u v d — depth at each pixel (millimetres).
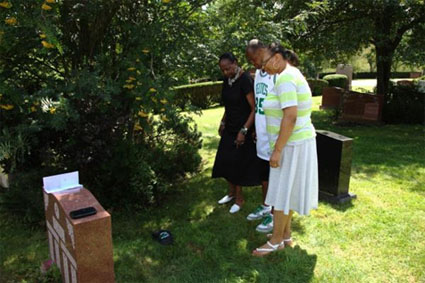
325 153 4152
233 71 3588
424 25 8633
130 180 3881
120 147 3861
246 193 4434
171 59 3900
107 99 3424
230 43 4203
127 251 3123
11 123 3514
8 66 3754
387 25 8898
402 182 4793
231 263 2936
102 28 4102
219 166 3875
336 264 2900
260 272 2805
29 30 3217
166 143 4945
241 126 3686
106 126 3725
